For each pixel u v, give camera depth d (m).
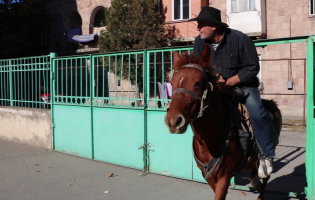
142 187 4.91
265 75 14.20
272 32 14.26
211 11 3.17
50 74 7.20
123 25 14.63
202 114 2.61
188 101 2.45
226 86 3.05
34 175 5.57
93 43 19.44
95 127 6.38
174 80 2.58
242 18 14.45
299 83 13.50
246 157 3.17
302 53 13.41
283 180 5.29
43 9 20.50
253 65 3.13
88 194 4.66
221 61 3.28
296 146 7.89
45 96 7.55
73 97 6.75
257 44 4.41
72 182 5.19
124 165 5.93
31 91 8.07
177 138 5.20
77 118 6.71
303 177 5.45
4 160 6.56
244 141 3.01
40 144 7.64
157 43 14.71
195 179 5.05
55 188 4.92
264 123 3.19
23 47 19.39
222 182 2.95
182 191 4.73
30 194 4.69
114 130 6.05
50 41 21.61
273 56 13.99
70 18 20.98
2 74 9.06
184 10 16.16
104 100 6.30
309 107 4.11
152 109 5.43
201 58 2.74
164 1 16.53
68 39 20.48
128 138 5.83
